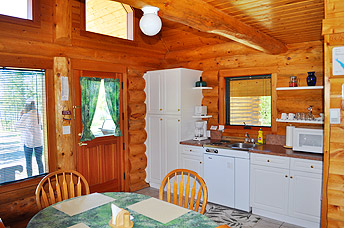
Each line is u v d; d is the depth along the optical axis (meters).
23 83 3.59
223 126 4.80
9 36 3.38
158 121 5.00
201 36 4.82
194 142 4.56
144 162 5.17
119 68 4.73
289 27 3.26
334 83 2.38
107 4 5.30
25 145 3.63
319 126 3.89
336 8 2.33
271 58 4.29
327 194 2.45
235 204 4.03
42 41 3.71
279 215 3.66
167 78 4.81
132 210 2.15
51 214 2.10
